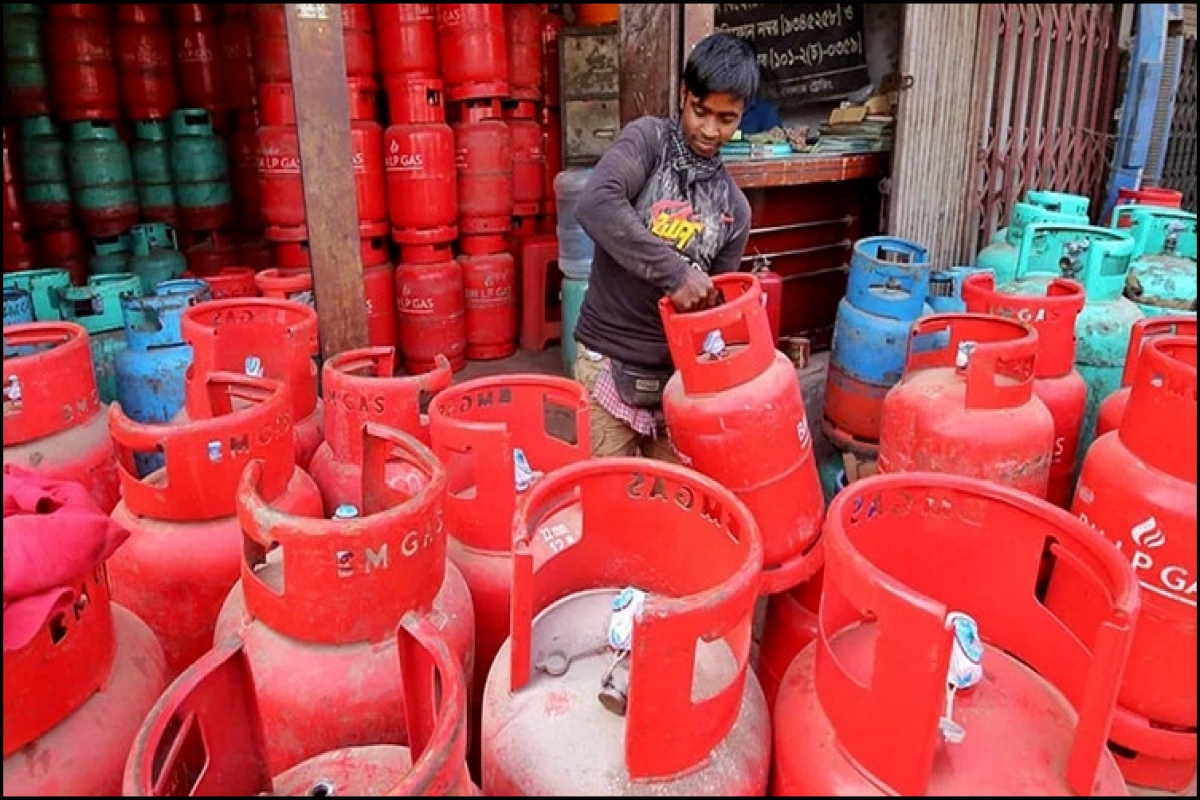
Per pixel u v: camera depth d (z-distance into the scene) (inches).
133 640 43.5
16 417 60.6
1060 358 70.9
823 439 116.5
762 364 55.4
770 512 55.7
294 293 98.3
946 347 70.9
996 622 42.7
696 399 55.4
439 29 128.6
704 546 45.4
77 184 127.3
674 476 44.9
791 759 37.2
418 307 130.5
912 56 128.2
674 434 57.7
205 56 131.6
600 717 38.2
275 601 42.9
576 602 46.5
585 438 60.4
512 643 39.7
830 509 38.6
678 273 56.4
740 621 35.9
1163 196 147.7
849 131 137.9
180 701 32.7
